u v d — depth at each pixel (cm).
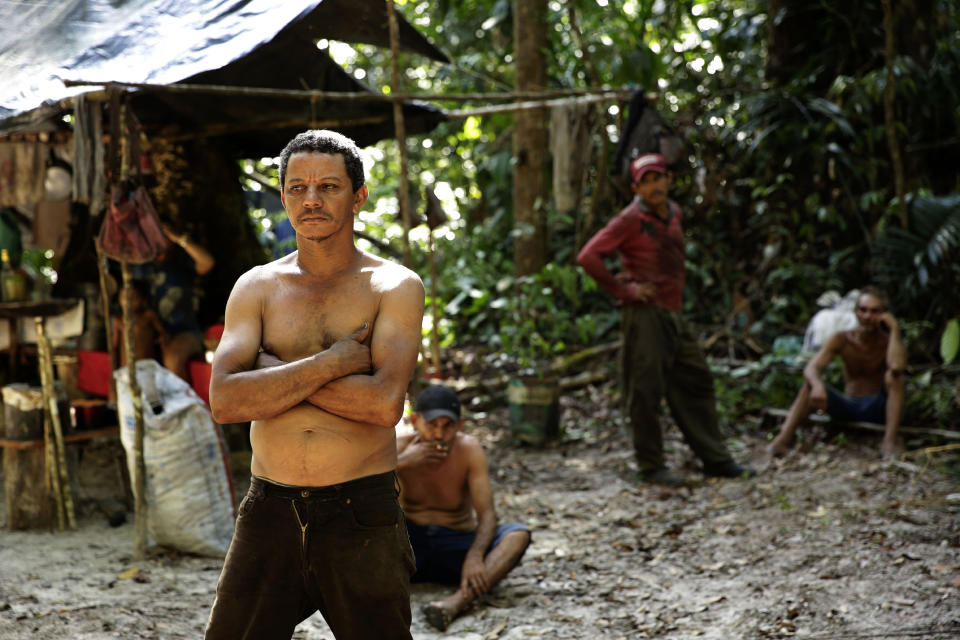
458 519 409
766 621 350
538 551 449
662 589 394
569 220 889
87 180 430
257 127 627
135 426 426
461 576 391
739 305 865
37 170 580
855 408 614
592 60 950
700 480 567
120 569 415
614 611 372
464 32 1086
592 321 826
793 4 911
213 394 211
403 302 223
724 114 915
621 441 673
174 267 583
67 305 482
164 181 632
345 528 215
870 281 864
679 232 574
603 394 782
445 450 392
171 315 577
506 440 690
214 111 605
